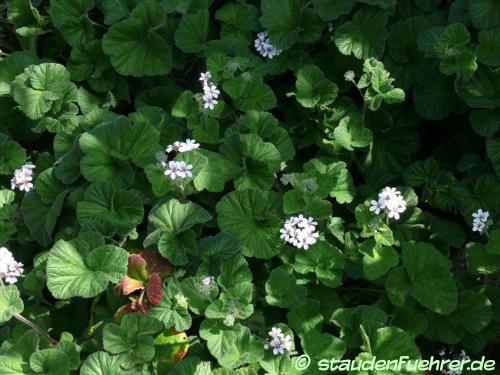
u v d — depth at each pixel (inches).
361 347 18.4
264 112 22.4
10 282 19.3
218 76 23.1
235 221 20.3
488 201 22.1
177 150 21.3
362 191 22.2
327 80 23.1
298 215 20.9
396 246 21.5
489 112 22.7
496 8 23.2
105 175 21.1
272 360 18.4
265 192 21.2
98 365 17.5
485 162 22.9
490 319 19.6
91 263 18.5
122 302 19.6
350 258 20.9
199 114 23.0
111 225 20.0
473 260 20.7
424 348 21.0
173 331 18.8
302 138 23.8
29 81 23.5
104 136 21.4
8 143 23.4
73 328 20.2
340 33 23.6
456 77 22.5
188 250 19.5
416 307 20.2
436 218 22.5
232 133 21.6
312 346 18.7
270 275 19.6
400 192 21.1
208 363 17.9
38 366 17.5
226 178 21.2
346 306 21.5
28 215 21.9
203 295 18.8
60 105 23.6
